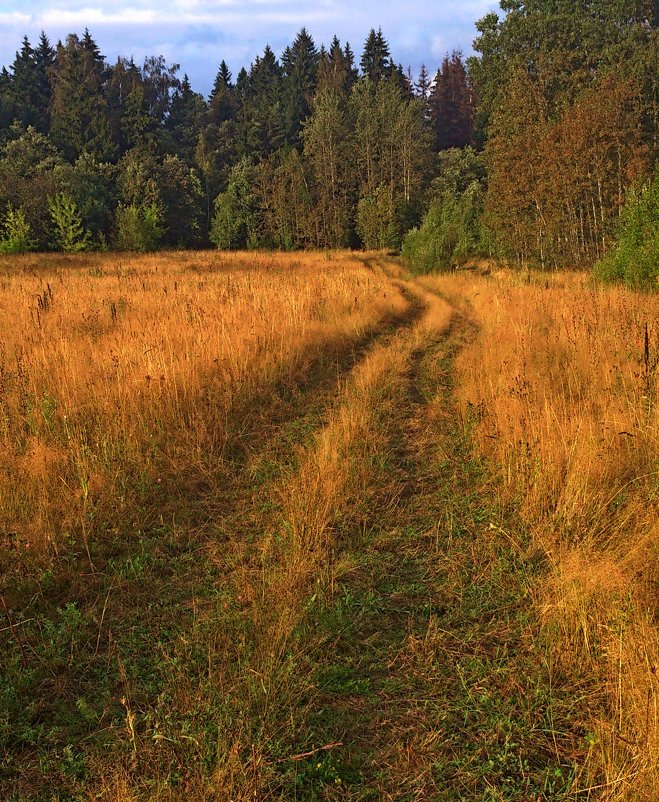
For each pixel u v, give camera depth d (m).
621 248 15.67
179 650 3.12
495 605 3.52
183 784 2.27
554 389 6.48
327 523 4.40
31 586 3.64
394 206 53.84
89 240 51.31
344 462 5.18
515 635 3.26
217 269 32.16
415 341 11.77
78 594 3.65
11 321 10.66
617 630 2.88
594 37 42.31
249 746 2.47
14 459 4.89
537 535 4.03
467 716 2.71
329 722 2.70
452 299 19.39
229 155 83.06
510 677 2.92
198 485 5.27
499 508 4.61
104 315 11.34
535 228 27.44
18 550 3.79
